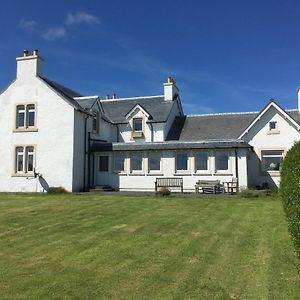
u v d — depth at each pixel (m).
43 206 18.00
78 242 10.62
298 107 30.58
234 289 6.91
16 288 7.02
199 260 8.77
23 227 12.82
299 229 6.03
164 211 16.31
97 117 30.20
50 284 7.24
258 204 18.25
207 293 6.75
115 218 14.55
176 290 6.91
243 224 13.04
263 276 7.54
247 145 25.50
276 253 9.09
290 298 6.40
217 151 26.08
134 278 7.57
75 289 6.98
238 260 8.70
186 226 12.85
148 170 27.44
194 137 30.91
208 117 33.22
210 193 24.70
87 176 28.19
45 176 26.97
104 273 7.88
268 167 27.81
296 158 8.32
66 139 26.72
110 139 32.69
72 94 32.25
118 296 6.66
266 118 28.02
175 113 34.72
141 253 9.41
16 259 8.97
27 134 27.69
